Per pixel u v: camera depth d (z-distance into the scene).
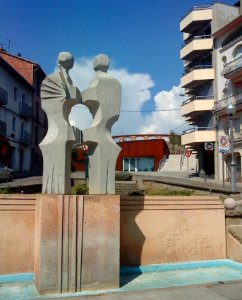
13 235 7.80
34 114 45.31
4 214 7.80
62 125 7.40
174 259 8.89
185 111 37.34
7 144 36.25
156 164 49.25
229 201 9.70
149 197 8.88
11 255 7.74
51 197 6.94
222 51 34.44
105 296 6.61
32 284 7.41
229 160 31.98
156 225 8.85
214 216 9.46
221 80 34.59
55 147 7.30
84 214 7.11
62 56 7.46
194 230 9.19
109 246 7.23
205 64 37.50
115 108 7.77
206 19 36.59
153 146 49.81
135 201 8.73
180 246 8.98
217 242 9.38
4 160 35.59
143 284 7.63
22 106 40.56
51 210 6.91
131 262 8.53
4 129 35.75
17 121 39.62
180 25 39.38
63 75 7.45
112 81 7.80
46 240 6.84
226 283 7.51
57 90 7.45
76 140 7.55
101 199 7.25
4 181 23.06
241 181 28.80
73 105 7.76
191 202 9.23
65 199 7.02
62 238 6.93
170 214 9.02
